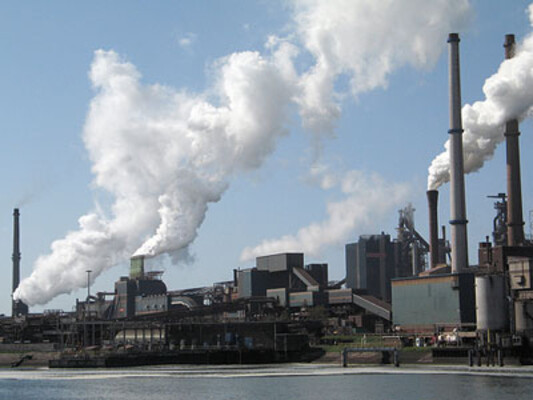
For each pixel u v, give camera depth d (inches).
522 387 6501.0
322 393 6427.2
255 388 6835.6
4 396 6446.9
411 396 6097.4
